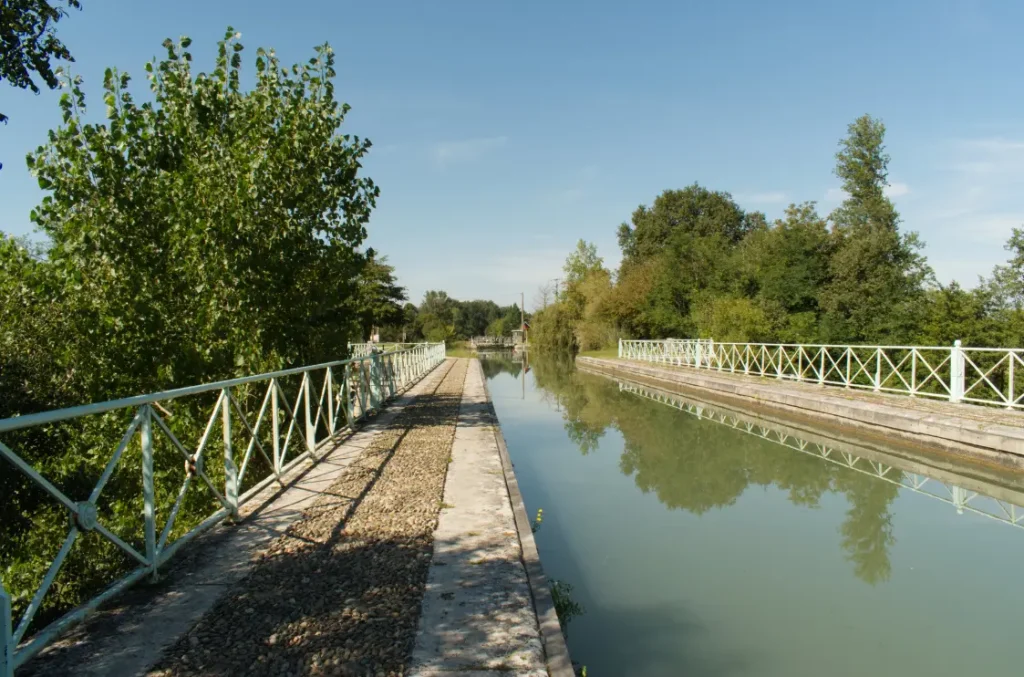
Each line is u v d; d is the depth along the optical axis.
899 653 4.27
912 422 10.13
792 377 18.23
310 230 9.06
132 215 7.61
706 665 4.12
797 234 26.39
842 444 11.66
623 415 16.36
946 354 15.01
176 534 5.96
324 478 6.34
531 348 63.12
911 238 23.28
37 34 6.39
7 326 6.47
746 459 10.68
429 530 4.71
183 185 7.55
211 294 7.73
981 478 8.78
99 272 7.41
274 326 8.69
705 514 7.58
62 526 5.13
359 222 9.59
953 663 4.12
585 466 10.34
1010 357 10.55
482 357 56.84
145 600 3.47
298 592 3.59
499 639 3.06
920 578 5.57
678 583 5.50
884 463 10.38
